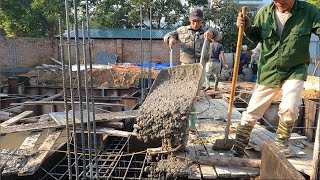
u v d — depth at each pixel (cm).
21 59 1700
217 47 930
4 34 2241
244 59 1584
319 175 262
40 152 404
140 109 360
